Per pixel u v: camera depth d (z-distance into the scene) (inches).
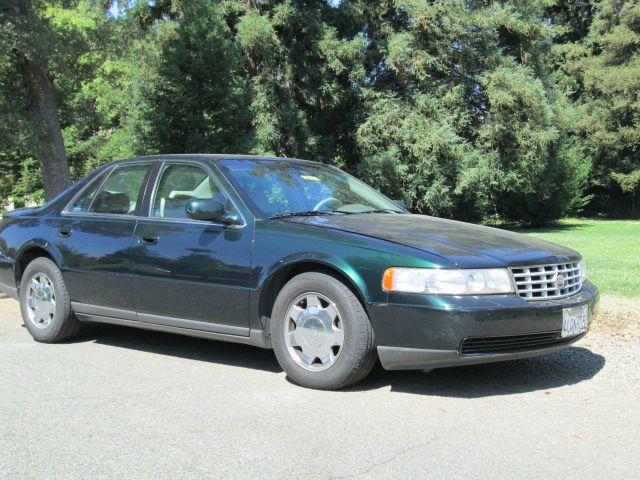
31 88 549.0
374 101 1040.8
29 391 182.1
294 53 1010.7
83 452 138.6
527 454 135.1
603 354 216.1
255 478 124.8
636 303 298.5
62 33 562.3
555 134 1051.3
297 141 1019.9
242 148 809.5
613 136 1466.5
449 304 161.2
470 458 133.1
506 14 1039.6
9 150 548.1
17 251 253.0
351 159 1132.5
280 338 184.5
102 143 1317.7
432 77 1047.6
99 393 179.6
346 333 173.2
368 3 1057.5
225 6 967.6
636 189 1563.7
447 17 1005.2
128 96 886.4
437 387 181.5
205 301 199.2
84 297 232.2
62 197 252.5
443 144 981.8
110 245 223.1
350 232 181.3
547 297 173.9
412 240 175.6
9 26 475.8
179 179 218.5
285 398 173.3
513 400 170.1
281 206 203.2
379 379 189.5
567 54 1595.7
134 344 240.2
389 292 166.9
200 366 207.6
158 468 130.0
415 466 129.3
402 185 1043.3
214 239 198.8
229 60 810.8
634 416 158.1
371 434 146.7
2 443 144.1
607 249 600.4
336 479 124.0
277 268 183.8
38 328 243.9
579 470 127.3
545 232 1064.8
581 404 166.9
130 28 646.5
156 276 209.3
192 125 792.9
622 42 1457.9
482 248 175.8
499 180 1063.0
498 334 163.0
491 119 1050.7
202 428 151.7
